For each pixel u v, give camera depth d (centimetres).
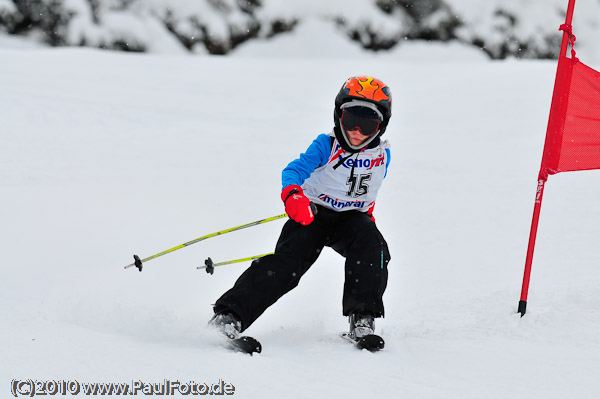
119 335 1163
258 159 3566
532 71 6362
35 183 2853
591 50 10344
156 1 9519
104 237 2155
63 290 1568
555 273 1884
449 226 2473
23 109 4175
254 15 9869
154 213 2488
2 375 920
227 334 1155
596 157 1559
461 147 4028
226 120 4534
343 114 1306
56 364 969
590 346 1262
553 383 1058
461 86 5881
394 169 3416
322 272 1952
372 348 1192
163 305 1516
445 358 1179
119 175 3067
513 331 1375
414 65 7100
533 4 10469
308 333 1366
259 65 6794
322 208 1372
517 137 4344
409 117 4941
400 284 1838
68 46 9094
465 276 1902
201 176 3131
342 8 10138
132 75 5712
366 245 1331
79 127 3984
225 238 2230
